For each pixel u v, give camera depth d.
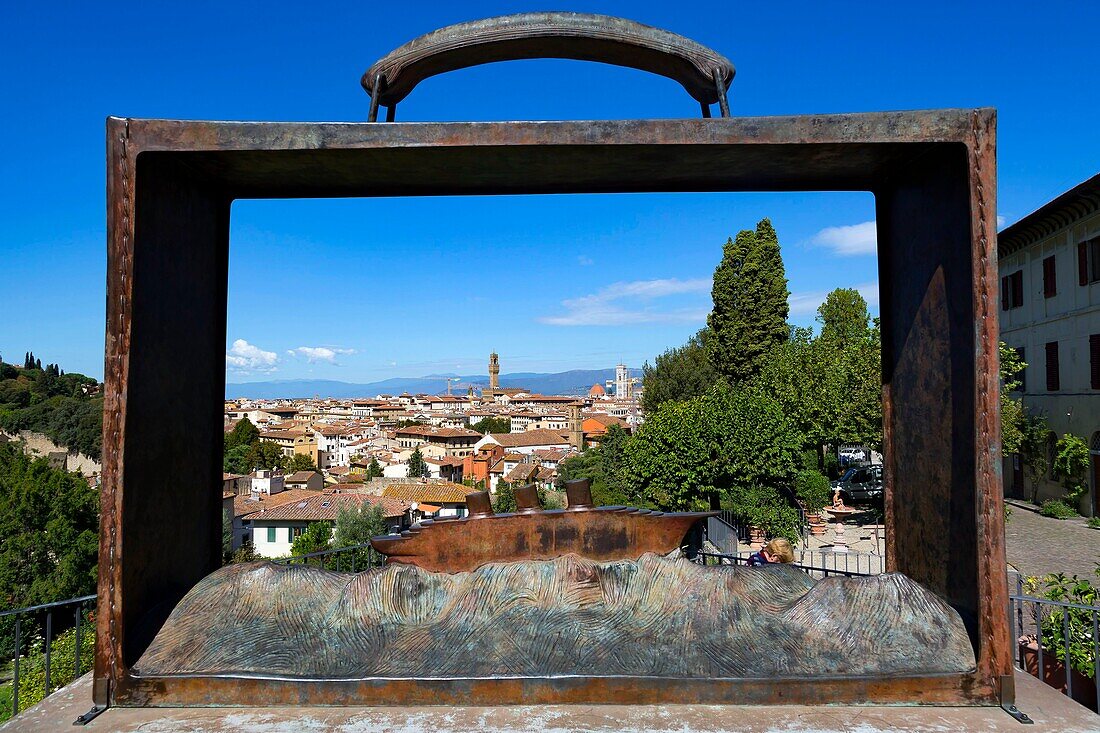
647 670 2.20
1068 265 19.03
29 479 24.92
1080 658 4.26
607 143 2.32
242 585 2.50
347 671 2.21
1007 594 2.19
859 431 19.64
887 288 2.97
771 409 16.50
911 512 2.77
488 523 2.68
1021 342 21.77
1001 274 23.20
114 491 2.22
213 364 2.91
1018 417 19.17
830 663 2.23
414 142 2.33
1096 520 17.02
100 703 2.20
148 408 2.40
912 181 2.71
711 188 2.95
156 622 2.37
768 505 16.08
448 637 2.34
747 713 2.12
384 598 2.46
